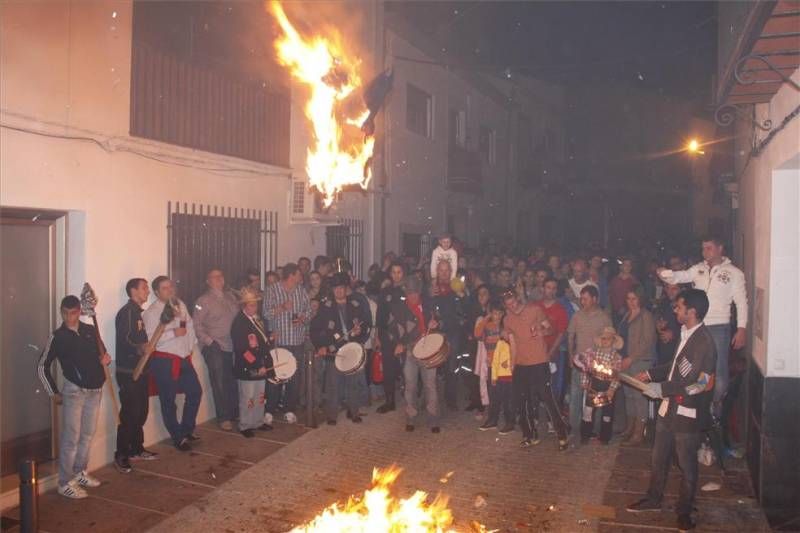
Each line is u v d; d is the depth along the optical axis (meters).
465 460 8.09
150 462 7.83
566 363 9.86
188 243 9.09
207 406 9.44
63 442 6.79
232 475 7.50
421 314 9.20
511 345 8.55
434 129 17.86
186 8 9.28
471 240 20.97
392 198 15.44
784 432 6.46
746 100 6.90
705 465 7.73
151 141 8.45
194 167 9.23
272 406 9.47
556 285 9.45
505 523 6.39
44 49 6.94
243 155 10.44
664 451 6.52
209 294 8.99
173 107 9.01
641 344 8.40
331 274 10.83
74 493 6.80
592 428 8.73
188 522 6.34
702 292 6.23
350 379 9.41
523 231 26.28
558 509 6.70
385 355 9.88
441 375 11.45
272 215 10.97
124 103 8.04
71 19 7.26
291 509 6.66
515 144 24.83
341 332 9.30
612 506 6.77
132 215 8.17
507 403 9.07
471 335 10.03
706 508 6.66
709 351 6.14
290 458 8.05
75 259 7.55
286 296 9.68
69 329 6.77
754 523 6.34
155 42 8.78
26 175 6.80
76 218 7.54
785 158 6.04
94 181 7.62
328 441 8.68
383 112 14.81
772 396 6.49
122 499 6.83
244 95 10.49
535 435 8.56
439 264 10.23
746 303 7.38
